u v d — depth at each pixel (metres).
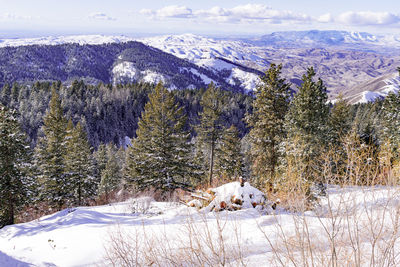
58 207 27.30
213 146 27.73
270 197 10.08
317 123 15.10
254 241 5.09
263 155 19.77
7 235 9.75
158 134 22.95
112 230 7.82
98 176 50.88
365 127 23.41
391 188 3.21
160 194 20.62
